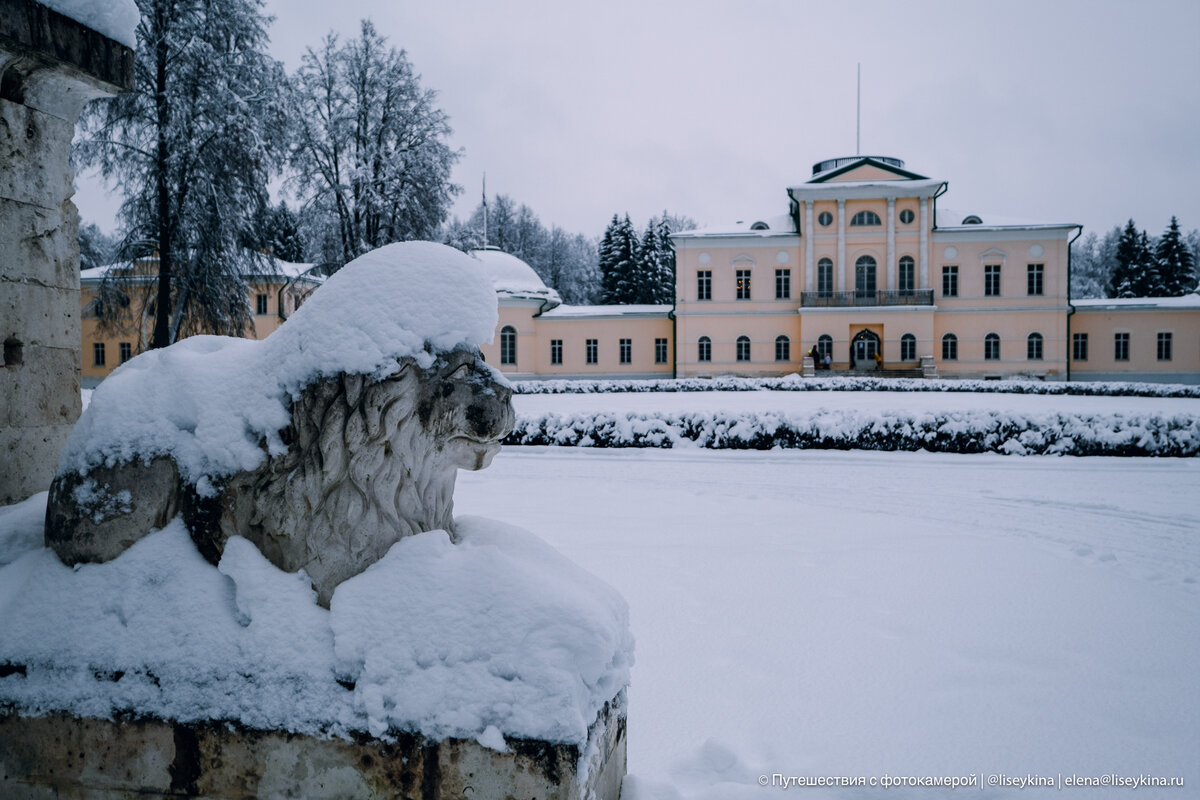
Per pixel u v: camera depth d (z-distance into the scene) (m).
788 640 4.19
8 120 2.68
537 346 46.00
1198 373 41.03
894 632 4.33
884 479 11.53
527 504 8.99
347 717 1.83
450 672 1.81
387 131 30.42
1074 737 3.08
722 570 5.70
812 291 41.59
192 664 1.92
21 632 2.02
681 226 78.31
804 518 8.12
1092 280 74.62
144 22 21.20
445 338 2.03
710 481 11.37
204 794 1.91
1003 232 40.84
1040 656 3.95
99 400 2.16
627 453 14.96
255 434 2.00
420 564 1.94
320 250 30.70
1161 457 13.47
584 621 1.86
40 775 2.00
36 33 2.55
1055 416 14.10
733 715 3.28
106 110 21.06
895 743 3.03
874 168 41.34
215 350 2.34
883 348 40.97
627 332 45.53
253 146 22.28
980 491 10.30
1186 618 4.61
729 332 42.97
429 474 2.11
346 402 1.94
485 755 1.76
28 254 2.77
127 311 23.69
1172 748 2.99
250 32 23.25
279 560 1.99
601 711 2.03
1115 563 6.19
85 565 2.07
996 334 41.31
